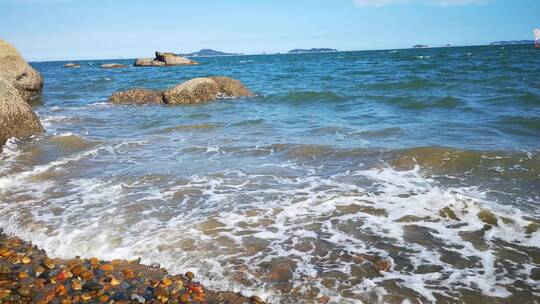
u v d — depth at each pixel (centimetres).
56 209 629
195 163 864
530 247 493
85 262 489
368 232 543
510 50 7631
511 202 619
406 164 817
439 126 1152
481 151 855
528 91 1652
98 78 3884
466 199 611
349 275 446
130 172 804
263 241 524
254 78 3312
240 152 948
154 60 6875
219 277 449
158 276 457
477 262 466
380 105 1585
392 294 412
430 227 550
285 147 970
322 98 1839
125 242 525
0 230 575
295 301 406
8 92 1073
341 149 931
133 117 1514
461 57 5247
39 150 973
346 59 7081
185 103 1889
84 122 1413
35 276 463
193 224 571
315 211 609
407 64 4153
